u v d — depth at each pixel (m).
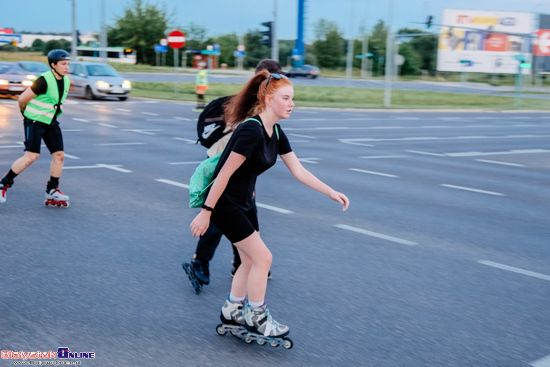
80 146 15.45
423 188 11.38
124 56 95.62
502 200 10.51
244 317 4.38
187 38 109.75
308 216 8.67
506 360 4.28
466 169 14.18
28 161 8.50
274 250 6.91
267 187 10.86
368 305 5.29
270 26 30.16
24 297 5.23
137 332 4.58
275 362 4.15
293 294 5.51
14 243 6.88
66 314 4.89
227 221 4.23
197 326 4.75
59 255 6.47
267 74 4.29
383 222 8.46
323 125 24.39
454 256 6.91
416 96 48.81
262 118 4.14
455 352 4.38
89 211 8.52
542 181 12.83
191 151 15.02
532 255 7.06
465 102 46.66
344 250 7.00
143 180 11.00
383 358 4.25
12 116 22.61
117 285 5.61
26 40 97.81
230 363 4.12
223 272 6.12
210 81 57.66
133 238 7.21
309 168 13.27
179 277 5.91
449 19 82.12
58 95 8.41
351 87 56.62
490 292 5.72
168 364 4.07
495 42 82.94
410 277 6.09
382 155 16.02
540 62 90.62
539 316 5.14
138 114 25.50
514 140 21.52
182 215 8.41
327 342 4.50
